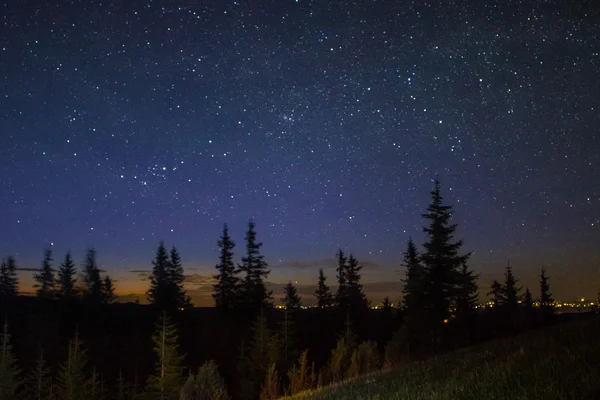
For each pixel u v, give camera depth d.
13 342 53.50
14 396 41.53
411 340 34.97
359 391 11.03
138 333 59.19
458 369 9.98
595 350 7.63
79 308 64.75
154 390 42.69
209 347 53.66
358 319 62.72
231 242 62.59
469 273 44.88
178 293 63.50
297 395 15.41
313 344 59.69
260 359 44.38
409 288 36.47
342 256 67.44
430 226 36.78
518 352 9.95
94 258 70.38
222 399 18.06
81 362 42.81
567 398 5.50
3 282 68.50
